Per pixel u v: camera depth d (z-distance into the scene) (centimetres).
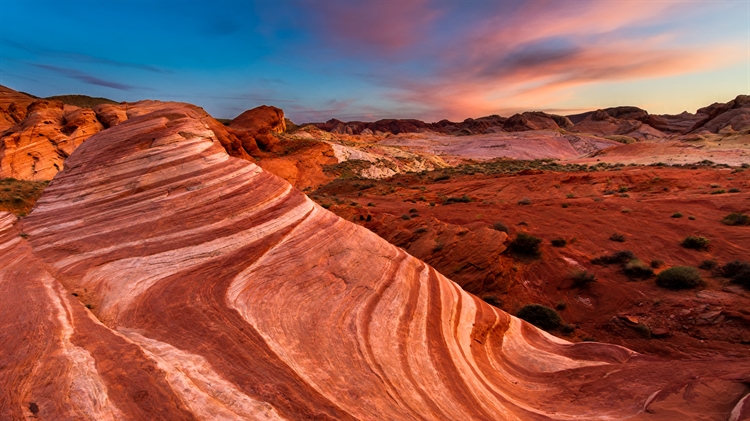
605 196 4141
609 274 1958
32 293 742
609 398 731
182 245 904
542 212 3384
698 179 4409
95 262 873
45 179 4025
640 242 2408
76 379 474
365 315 798
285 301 777
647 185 4466
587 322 1605
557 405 743
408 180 6819
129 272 834
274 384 537
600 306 1697
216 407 463
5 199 2525
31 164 4025
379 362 674
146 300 743
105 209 1044
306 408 499
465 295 1164
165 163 1152
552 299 1839
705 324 1381
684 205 3178
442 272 2064
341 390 569
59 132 4578
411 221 2778
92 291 787
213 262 859
